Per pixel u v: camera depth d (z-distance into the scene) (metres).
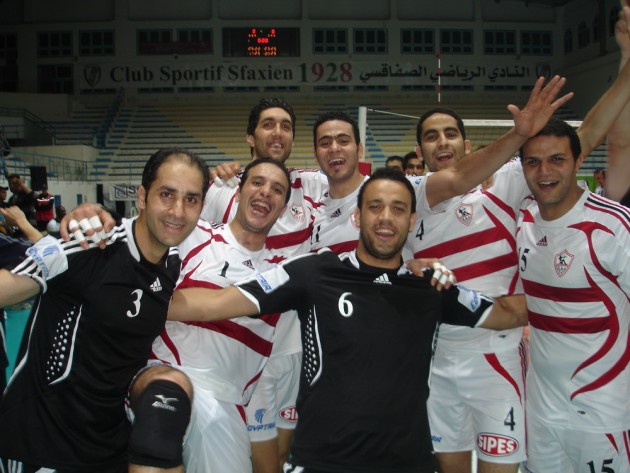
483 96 24.47
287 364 3.56
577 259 2.71
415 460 2.36
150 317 2.44
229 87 24.33
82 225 2.28
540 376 2.96
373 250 2.52
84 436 2.38
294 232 3.82
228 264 2.96
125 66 24.03
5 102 22.67
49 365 2.32
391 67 24.12
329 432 2.34
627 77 2.86
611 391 2.77
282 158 3.99
